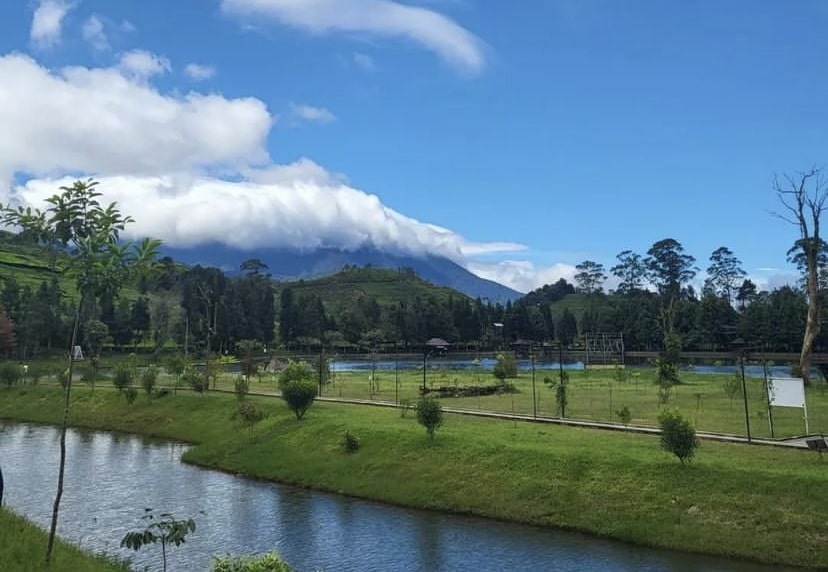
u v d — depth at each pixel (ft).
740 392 191.01
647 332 495.41
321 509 98.43
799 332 394.93
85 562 54.70
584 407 164.55
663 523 79.77
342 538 83.87
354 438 121.70
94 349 365.20
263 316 545.03
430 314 572.92
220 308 485.56
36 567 48.57
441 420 117.50
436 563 73.82
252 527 89.40
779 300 459.73
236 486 115.24
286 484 116.26
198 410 183.42
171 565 74.43
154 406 198.49
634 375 281.54
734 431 120.67
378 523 90.27
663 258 600.39
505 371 266.16
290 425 143.33
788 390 109.19
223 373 292.40
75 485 116.67
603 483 89.71
